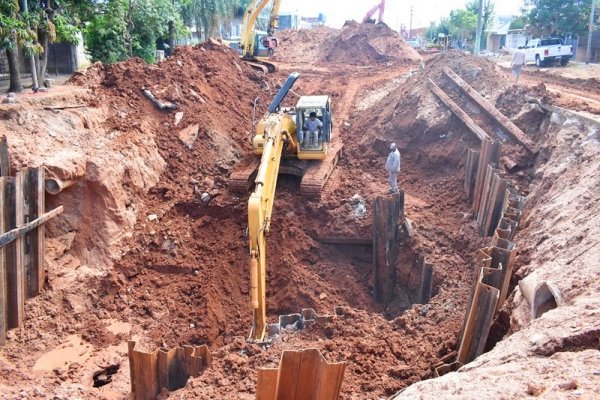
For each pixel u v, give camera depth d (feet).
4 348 36.91
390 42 128.47
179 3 124.88
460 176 58.65
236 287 48.26
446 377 19.19
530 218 41.57
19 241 38.24
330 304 47.65
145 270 48.06
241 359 31.09
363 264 53.57
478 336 27.61
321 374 22.30
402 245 50.83
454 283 43.32
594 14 132.46
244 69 89.10
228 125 66.59
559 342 19.04
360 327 34.78
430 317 37.24
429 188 60.44
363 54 128.67
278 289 49.06
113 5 79.97
